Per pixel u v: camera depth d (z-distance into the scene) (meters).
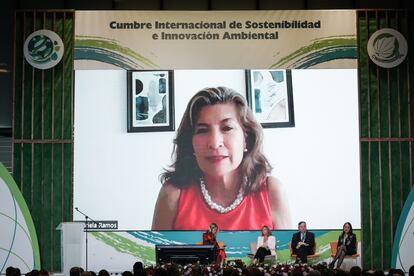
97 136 18.16
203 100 18.25
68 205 18.31
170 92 18.28
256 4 19.28
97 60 18.33
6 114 18.78
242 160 18.17
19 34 18.55
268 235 17.53
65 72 18.53
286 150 18.17
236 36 18.39
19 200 16.39
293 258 17.33
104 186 18.08
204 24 18.39
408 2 19.20
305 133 18.19
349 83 18.31
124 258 17.95
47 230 18.31
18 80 18.53
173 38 18.38
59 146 18.45
